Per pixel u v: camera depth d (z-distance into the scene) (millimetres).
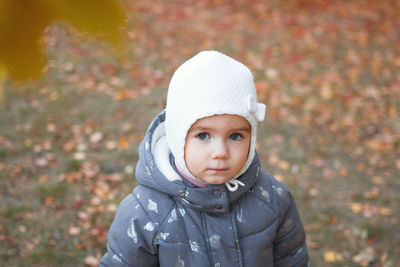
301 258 1560
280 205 1465
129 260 1353
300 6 9031
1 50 389
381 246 3066
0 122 4383
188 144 1272
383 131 4762
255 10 8680
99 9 386
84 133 4332
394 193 3697
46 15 382
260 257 1397
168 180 1319
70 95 5043
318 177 3863
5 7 375
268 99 5324
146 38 6930
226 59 1286
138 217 1346
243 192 1375
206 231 1342
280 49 6992
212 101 1215
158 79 5684
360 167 4070
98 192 3449
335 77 6105
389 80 6125
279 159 4094
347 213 3400
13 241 2877
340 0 9445
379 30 8047
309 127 4746
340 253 2973
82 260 2773
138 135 4375
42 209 3221
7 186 3451
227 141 1263
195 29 7527
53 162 3826
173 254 1322
